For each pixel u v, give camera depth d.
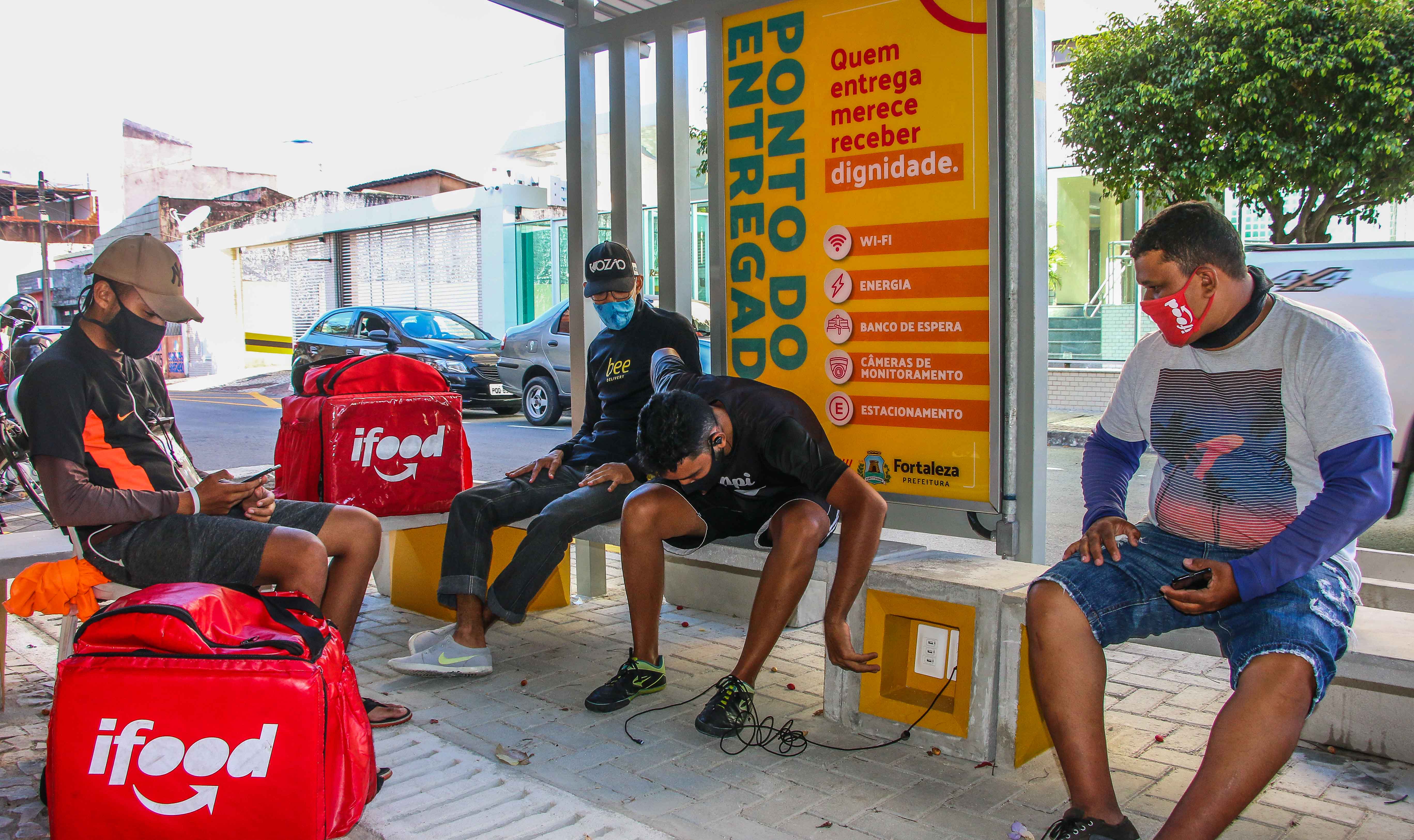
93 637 2.20
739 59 3.96
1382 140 9.44
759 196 3.95
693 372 3.64
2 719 3.19
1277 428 2.27
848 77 3.67
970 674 2.87
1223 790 1.97
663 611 4.56
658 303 4.47
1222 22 10.13
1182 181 10.54
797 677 3.62
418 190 27.16
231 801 2.12
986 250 3.39
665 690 3.47
